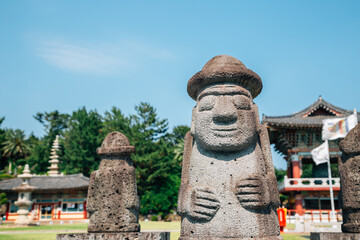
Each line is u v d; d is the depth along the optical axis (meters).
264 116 29.22
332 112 29.16
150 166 34.81
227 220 4.76
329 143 27.86
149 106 40.56
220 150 5.16
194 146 5.53
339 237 5.44
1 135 59.84
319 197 26.94
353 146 5.59
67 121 60.25
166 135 42.44
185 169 5.59
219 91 5.23
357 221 5.39
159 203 33.56
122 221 6.54
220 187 4.95
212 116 5.14
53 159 39.25
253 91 5.75
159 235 6.02
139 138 36.47
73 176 34.59
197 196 4.89
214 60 5.54
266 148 5.48
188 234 4.91
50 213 32.81
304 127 26.67
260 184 4.86
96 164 43.00
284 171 49.06
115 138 7.11
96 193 6.70
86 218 32.38
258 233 4.70
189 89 5.87
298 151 27.59
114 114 42.34
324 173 29.00
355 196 5.42
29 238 13.25
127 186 6.71
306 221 16.47
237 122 5.08
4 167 61.25
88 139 43.62
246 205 4.77
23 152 59.69
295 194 26.92
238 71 5.28
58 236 6.04
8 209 33.62
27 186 25.06
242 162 5.10
